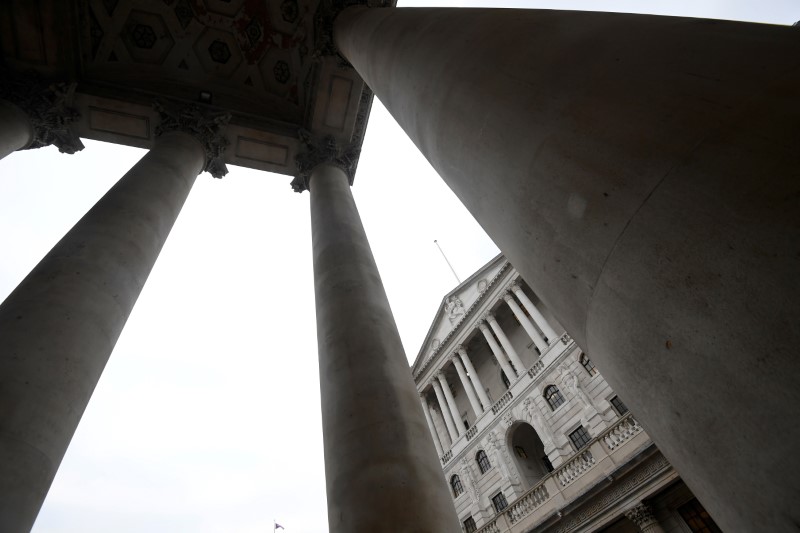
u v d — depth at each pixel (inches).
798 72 61.7
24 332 192.2
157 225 316.2
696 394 60.2
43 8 415.2
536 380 938.1
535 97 97.2
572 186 81.4
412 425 188.9
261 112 556.1
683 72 74.9
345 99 524.4
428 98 145.9
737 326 53.9
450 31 154.6
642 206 68.0
